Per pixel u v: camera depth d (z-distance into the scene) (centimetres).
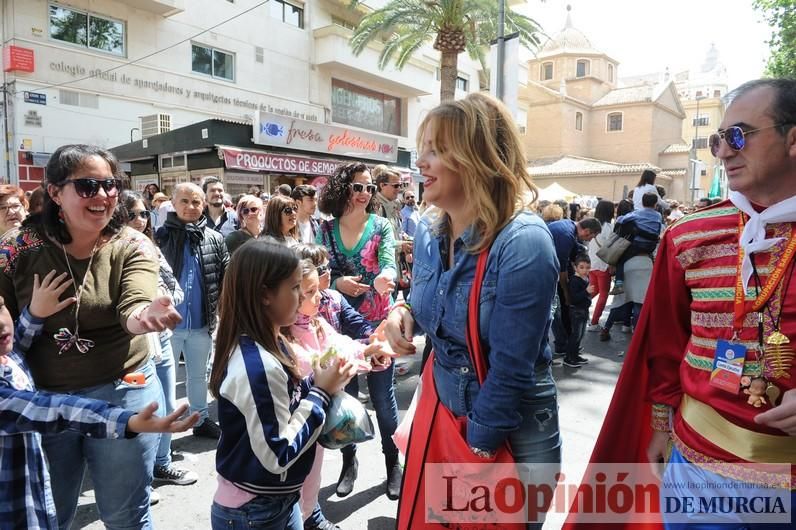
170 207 700
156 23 1581
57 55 1380
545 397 165
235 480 168
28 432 166
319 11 2059
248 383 161
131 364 206
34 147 1354
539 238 149
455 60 1512
